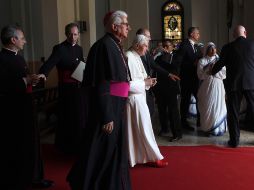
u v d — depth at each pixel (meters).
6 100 3.38
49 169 4.55
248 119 6.58
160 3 19.67
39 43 11.00
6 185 3.46
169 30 19.70
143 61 4.83
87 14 10.62
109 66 2.98
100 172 3.04
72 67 5.01
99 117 2.98
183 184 3.83
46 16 9.18
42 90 6.76
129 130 4.37
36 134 3.71
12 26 3.49
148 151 4.40
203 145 5.50
